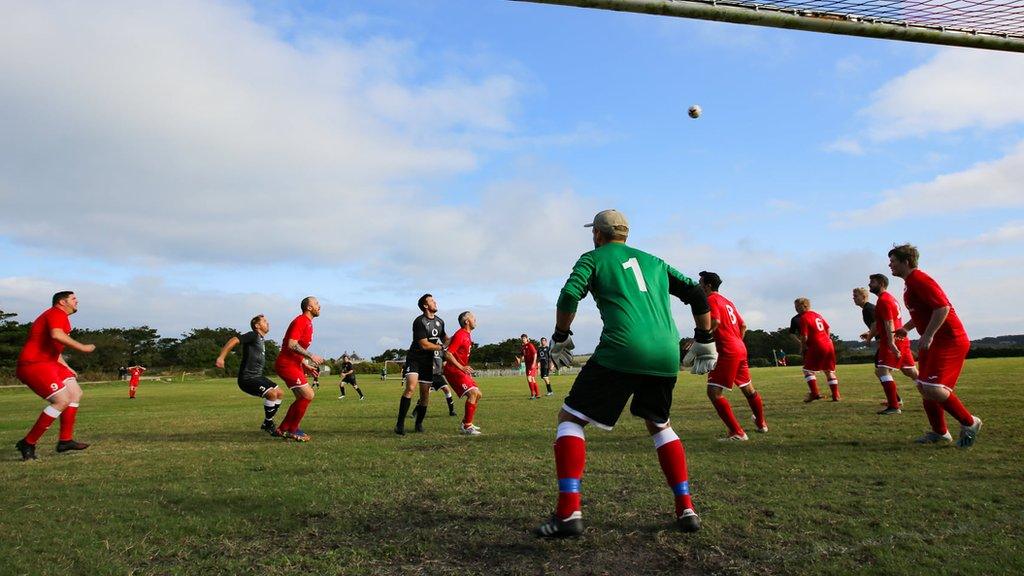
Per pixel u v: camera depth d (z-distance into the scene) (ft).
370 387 88.63
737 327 22.43
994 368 60.23
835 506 12.05
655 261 12.18
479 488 14.58
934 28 17.92
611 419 11.26
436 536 10.88
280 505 13.30
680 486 11.09
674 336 11.47
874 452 18.01
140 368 72.59
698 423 26.96
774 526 10.91
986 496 12.48
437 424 31.27
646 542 10.31
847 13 17.08
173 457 20.95
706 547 9.95
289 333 25.90
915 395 37.37
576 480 10.81
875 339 31.53
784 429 23.85
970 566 8.71
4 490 15.56
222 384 122.93
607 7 15.16
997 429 21.26
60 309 22.44
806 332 35.45
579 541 10.44
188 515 12.67
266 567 9.55
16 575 9.32
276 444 24.34
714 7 16.11
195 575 9.29
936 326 18.22
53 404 22.02
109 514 12.88
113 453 22.41
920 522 10.84
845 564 8.93
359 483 15.49
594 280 11.68
